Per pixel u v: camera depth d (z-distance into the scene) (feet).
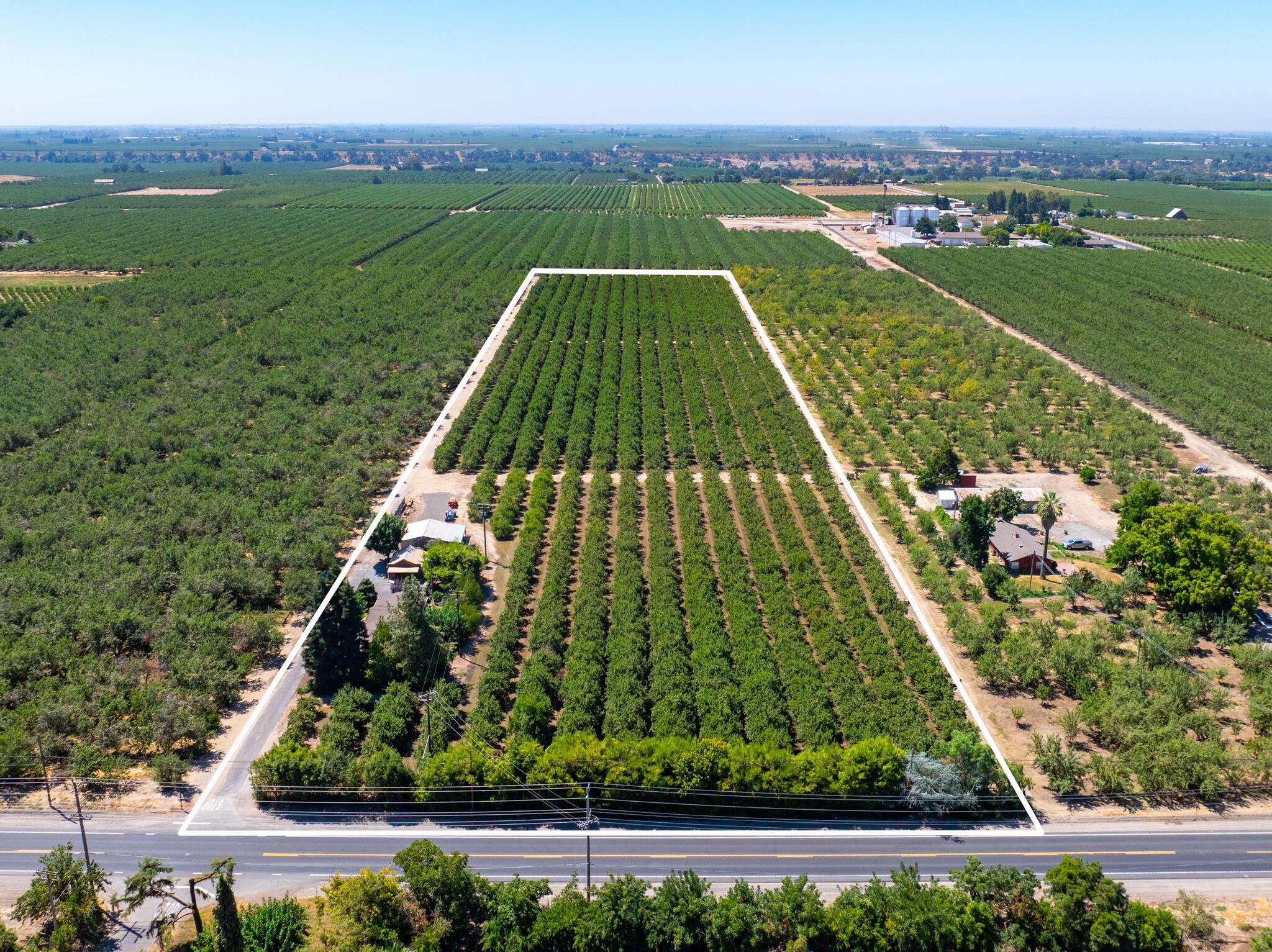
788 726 384.88
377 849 330.54
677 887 295.89
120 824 341.41
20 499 579.48
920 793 342.85
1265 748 368.48
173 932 296.30
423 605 423.23
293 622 475.72
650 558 510.58
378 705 395.34
